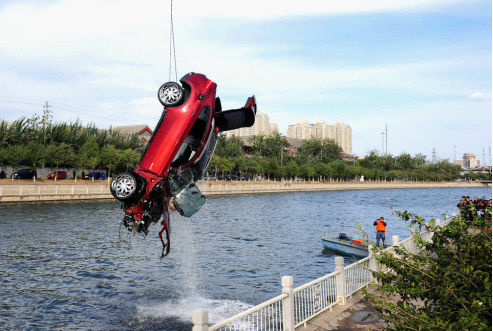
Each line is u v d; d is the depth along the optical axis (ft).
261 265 70.74
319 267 70.44
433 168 595.06
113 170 229.86
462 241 18.88
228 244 90.84
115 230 101.30
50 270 62.75
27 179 194.18
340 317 33.32
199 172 35.60
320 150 481.05
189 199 32.40
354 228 127.85
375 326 31.27
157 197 30.89
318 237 104.94
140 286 55.83
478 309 15.90
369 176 473.26
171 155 31.22
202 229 112.68
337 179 444.96
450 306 17.83
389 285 19.61
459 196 333.83
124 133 278.67
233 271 65.72
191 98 32.60
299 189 325.62
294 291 30.17
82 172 215.72
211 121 34.22
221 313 45.47
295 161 391.86
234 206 187.01
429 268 19.24
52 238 88.22
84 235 93.30
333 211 183.62
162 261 71.00
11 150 182.50
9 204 144.77
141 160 31.63
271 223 132.67
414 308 19.60
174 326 41.75
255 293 54.03
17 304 47.55
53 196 160.15
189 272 64.18
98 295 51.57
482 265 17.39
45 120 219.41
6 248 76.38
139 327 41.45
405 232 120.26
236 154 323.98
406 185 483.10
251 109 37.27
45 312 45.37
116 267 65.82
